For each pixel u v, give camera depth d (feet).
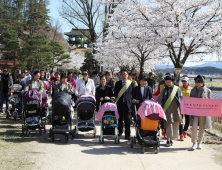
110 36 51.67
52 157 16.14
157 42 36.01
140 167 14.76
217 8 33.04
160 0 34.30
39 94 23.08
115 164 15.20
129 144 20.67
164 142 21.68
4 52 147.02
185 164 15.49
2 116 32.48
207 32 34.06
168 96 20.47
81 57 179.83
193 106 19.27
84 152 17.66
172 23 35.01
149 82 38.34
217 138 22.21
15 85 30.48
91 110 22.17
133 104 21.71
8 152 16.75
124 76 22.59
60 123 21.27
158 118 18.25
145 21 36.65
